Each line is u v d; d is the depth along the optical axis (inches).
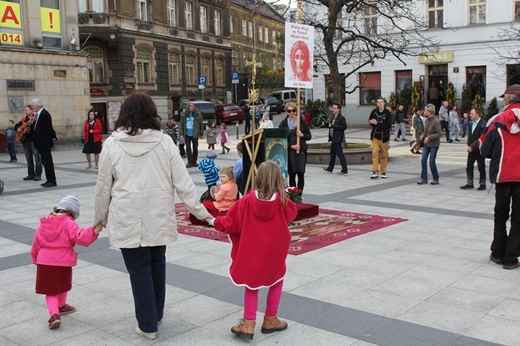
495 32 1166.3
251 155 353.1
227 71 2060.8
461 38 1210.6
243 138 357.7
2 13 927.0
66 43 1040.2
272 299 176.4
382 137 542.0
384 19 1246.3
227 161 748.0
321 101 1438.2
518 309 193.9
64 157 844.6
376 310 194.5
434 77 1289.4
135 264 171.6
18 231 333.4
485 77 1198.9
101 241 304.2
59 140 1023.6
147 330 172.7
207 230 326.6
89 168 684.1
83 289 224.1
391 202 413.4
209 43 1916.8
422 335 172.6
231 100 1943.9
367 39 716.0
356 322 184.1
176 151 176.4
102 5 1448.1
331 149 588.4
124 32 1475.1
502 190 242.5
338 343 168.2
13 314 198.7
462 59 1217.4
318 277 232.8
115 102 1407.5
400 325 180.9
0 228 341.4
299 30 401.4
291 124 410.6
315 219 350.3
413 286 219.8
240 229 174.4
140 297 171.8
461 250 273.1
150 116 171.8
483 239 294.8
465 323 181.6
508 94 246.2
